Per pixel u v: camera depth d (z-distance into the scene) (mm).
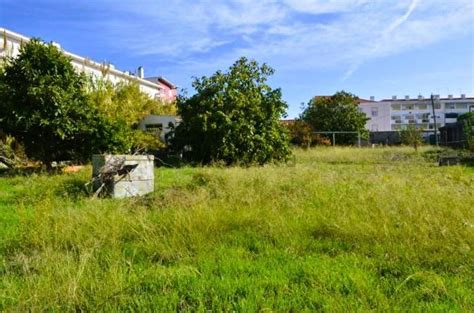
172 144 20828
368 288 3270
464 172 12156
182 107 20328
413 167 15195
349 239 4625
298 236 4770
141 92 26844
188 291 3287
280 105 20000
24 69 13500
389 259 3992
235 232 4980
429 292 3188
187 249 4418
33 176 10969
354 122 43562
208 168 14492
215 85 19719
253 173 9383
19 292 3240
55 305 3037
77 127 13844
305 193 7137
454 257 3904
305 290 3273
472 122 32656
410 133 38125
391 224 4898
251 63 20172
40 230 4887
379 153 26422
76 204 7207
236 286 3357
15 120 13352
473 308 2924
